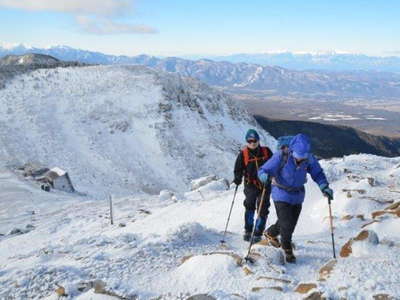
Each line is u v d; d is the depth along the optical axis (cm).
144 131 8619
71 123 8469
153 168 7638
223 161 8375
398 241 613
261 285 501
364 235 610
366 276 484
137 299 489
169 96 10025
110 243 760
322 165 1717
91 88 9862
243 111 11756
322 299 435
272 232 674
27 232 1959
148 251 682
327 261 610
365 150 18112
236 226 1088
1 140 7275
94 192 5994
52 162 7038
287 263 603
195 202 1703
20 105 8688
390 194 1144
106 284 522
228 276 539
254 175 758
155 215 1555
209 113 10438
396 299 418
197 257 591
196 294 467
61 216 2352
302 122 19550
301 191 598
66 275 578
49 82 9969
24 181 4803
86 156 7519
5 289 548
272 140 11100
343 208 1036
